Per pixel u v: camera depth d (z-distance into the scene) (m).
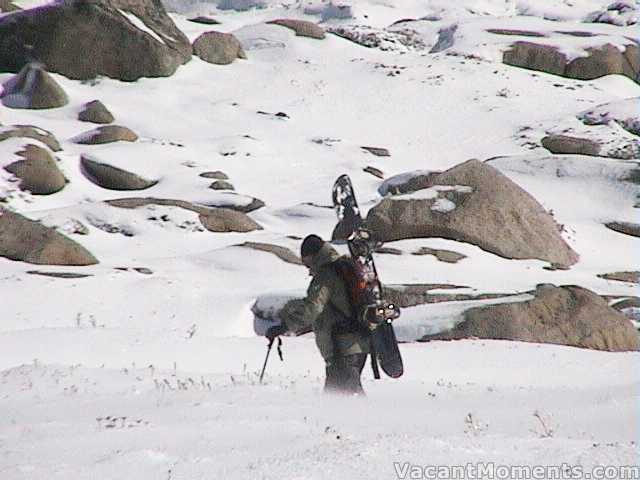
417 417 24.97
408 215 85.00
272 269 76.19
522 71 158.38
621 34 171.62
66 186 102.81
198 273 74.12
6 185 97.88
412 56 164.12
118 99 134.12
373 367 28.80
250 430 21.58
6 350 44.56
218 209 92.31
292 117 135.75
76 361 43.03
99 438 20.75
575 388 35.06
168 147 115.38
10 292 64.12
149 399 27.16
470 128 135.62
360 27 181.38
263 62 158.88
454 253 81.19
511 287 71.44
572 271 82.56
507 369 43.28
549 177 111.00
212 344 46.72
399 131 134.38
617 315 59.22
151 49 142.25
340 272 28.91
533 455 18.23
